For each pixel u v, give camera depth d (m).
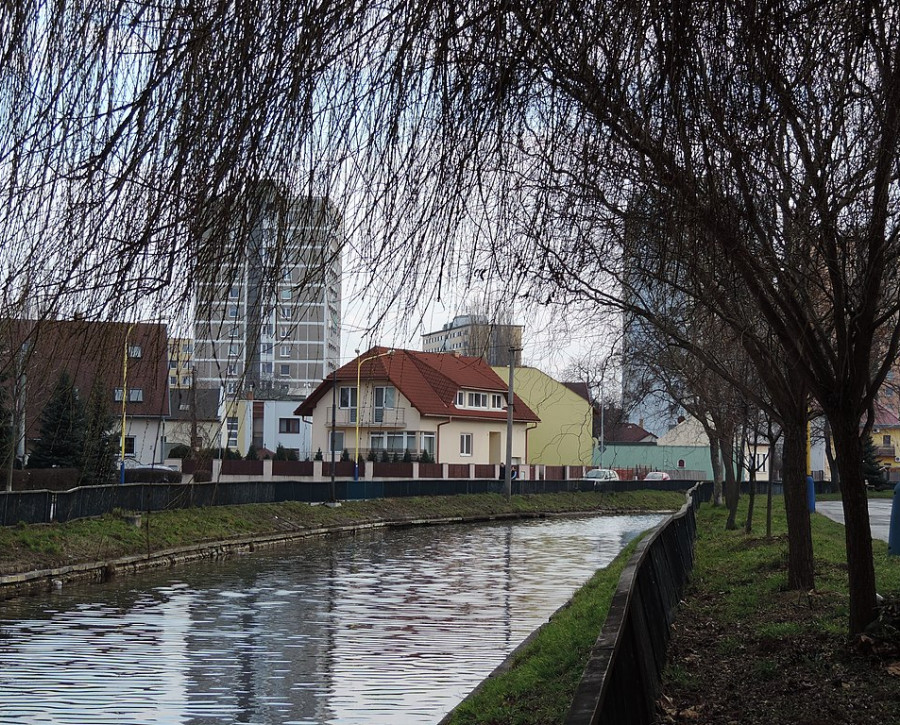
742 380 14.27
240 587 21.92
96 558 22.72
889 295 8.52
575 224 5.21
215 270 3.38
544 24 3.66
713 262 5.32
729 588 14.65
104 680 11.83
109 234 3.30
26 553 21.81
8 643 14.32
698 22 3.83
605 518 54.25
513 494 56.69
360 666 12.91
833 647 9.15
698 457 86.50
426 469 60.78
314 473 57.12
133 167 3.31
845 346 8.38
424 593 21.06
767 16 3.97
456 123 3.69
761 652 9.45
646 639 7.29
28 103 3.35
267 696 11.13
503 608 18.72
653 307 7.10
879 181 6.18
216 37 3.32
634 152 4.74
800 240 6.58
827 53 4.48
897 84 5.07
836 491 67.56
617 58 3.80
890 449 93.44
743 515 34.09
